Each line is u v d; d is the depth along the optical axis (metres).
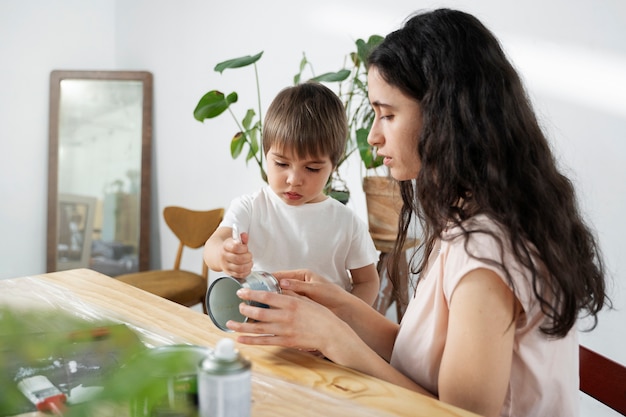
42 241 3.20
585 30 2.03
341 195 2.11
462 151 0.82
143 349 0.73
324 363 0.87
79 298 1.11
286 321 0.85
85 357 0.72
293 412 0.71
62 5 3.15
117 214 3.20
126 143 3.19
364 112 2.31
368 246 1.62
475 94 0.83
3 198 3.05
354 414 0.71
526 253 0.77
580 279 0.83
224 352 0.59
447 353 0.79
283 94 1.51
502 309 0.77
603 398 0.94
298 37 2.71
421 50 0.86
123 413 0.62
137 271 3.22
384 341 1.07
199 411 0.59
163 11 3.13
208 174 3.05
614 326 2.02
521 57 2.17
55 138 3.15
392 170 0.95
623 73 1.97
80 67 3.25
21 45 3.04
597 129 2.04
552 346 0.84
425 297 0.91
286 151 1.42
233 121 2.93
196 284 2.59
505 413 0.85
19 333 0.67
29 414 0.64
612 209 2.02
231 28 2.91
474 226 0.80
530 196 0.80
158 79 3.19
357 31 2.53
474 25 0.86
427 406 0.74
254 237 1.58
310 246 1.57
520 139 0.83
